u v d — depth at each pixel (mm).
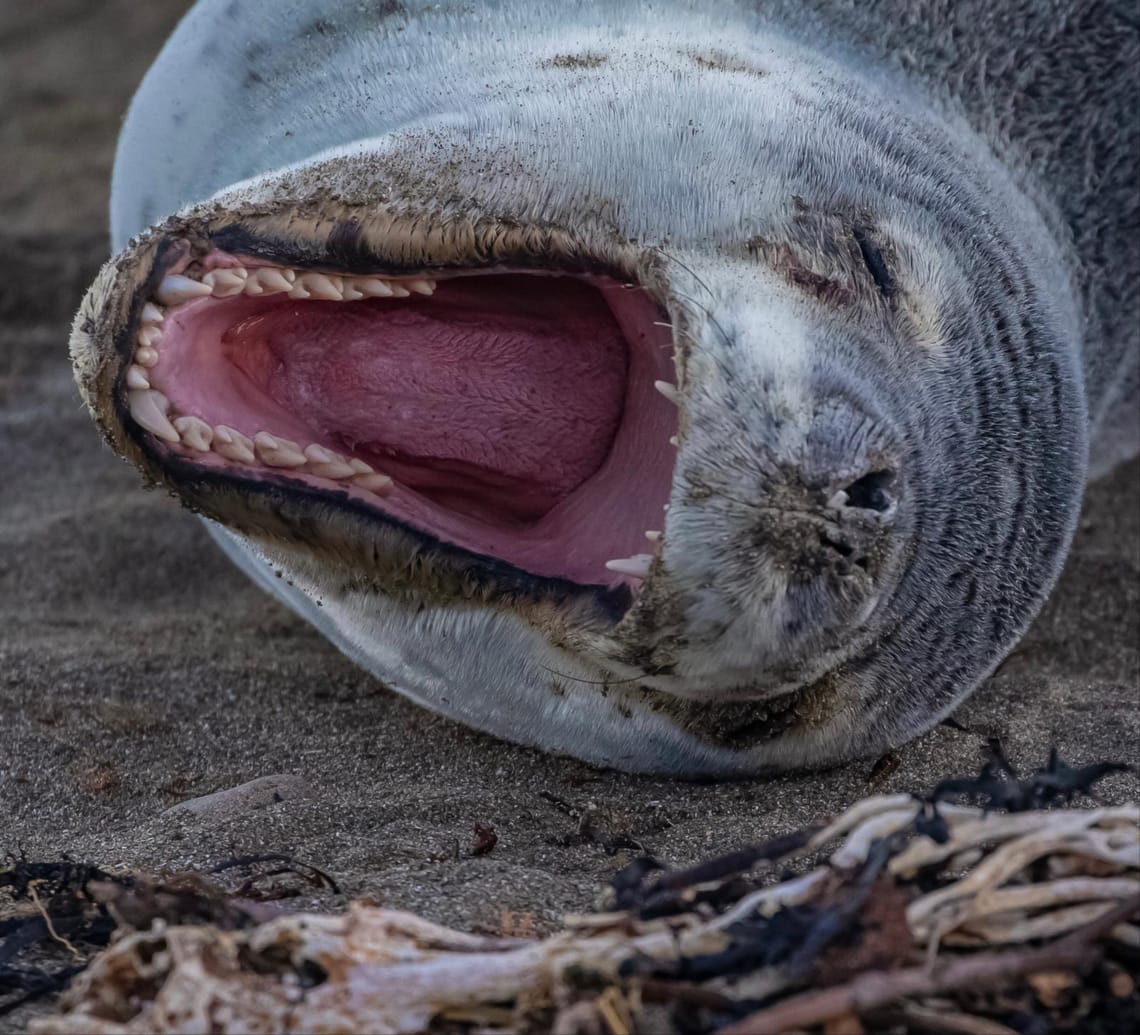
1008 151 6102
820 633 4000
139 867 4199
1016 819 3334
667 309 4172
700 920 3264
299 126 5211
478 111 4633
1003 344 5008
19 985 3432
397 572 4410
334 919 3205
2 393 9672
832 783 4961
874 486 4027
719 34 5301
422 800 4773
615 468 4527
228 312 4355
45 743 5402
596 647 4211
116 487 8484
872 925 3055
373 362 4629
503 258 4434
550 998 3066
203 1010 3045
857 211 4711
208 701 5801
